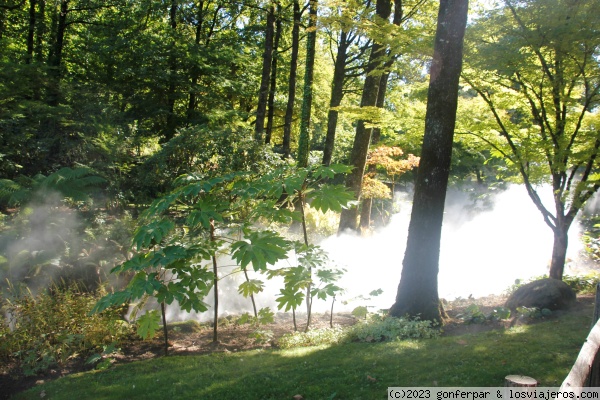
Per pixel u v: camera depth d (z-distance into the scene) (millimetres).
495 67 7281
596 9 6516
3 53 14820
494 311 6621
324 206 5352
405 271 6582
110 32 16391
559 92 7598
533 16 6984
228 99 21422
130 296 4934
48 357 5434
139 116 15539
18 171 11336
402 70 9633
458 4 6121
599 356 1756
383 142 10047
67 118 12297
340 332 6086
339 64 15625
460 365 4527
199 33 18766
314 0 9219
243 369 4871
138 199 11359
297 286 5668
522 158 8008
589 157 7512
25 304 6027
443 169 6352
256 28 18422
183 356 5484
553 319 6254
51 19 18562
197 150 10625
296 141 25703
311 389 4191
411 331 5883
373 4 14922
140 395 4379
